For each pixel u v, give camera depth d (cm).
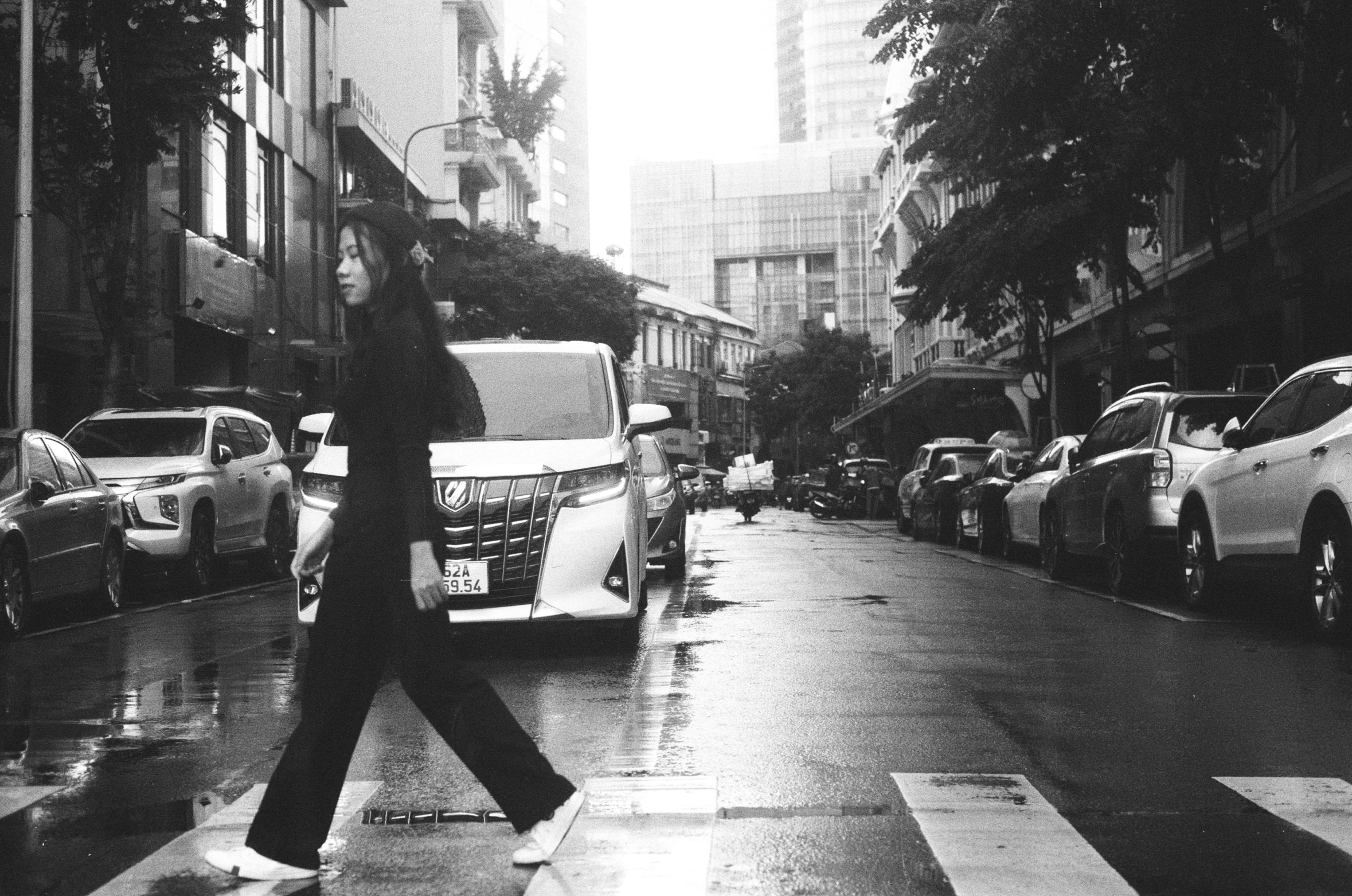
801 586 1578
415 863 459
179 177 2914
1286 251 2256
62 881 445
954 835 490
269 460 1953
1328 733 680
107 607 1430
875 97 17825
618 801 545
